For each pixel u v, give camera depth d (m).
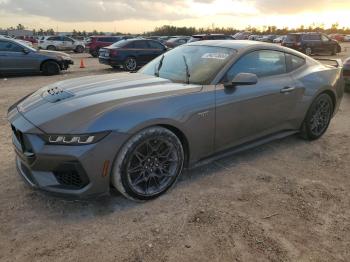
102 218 2.99
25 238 2.71
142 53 15.02
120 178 2.98
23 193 3.36
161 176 3.30
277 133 4.50
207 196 3.38
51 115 2.94
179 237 2.75
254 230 2.86
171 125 3.19
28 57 12.57
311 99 4.67
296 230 2.88
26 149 2.97
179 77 3.84
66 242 2.68
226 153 3.90
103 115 2.85
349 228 2.93
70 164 2.78
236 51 3.95
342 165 4.20
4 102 7.61
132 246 2.64
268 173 3.92
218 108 3.56
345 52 28.33
